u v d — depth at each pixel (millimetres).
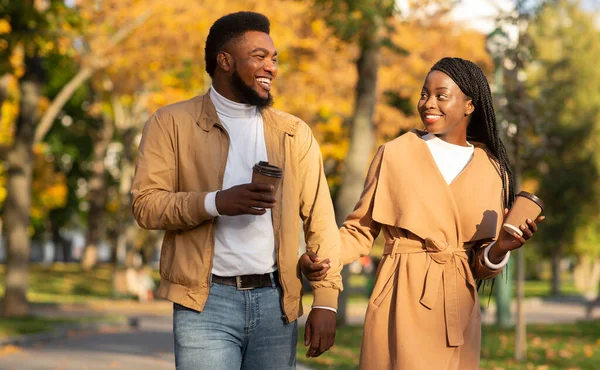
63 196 50750
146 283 40906
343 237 5035
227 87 4816
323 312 4848
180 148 4777
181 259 4699
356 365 13672
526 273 75938
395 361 4762
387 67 31531
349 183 21250
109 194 58688
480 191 4871
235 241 4707
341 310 22328
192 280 4672
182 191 4789
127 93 36312
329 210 4953
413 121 32344
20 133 25781
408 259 4844
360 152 21188
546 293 53281
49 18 20359
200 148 4777
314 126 31828
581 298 46719
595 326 23000
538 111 16891
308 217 4941
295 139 4906
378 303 4859
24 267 25922
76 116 49219
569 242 47062
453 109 4895
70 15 20891
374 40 19719
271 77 4820
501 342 17781
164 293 4738
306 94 31031
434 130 4930
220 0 29031
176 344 4762
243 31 4773
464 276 4809
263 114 4895
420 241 4852
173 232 4750
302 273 4906
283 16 29375
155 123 4820
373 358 4832
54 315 29344
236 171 4793
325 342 4855
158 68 30812
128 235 41406
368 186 5027
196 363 4684
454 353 4777
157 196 4660
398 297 4793
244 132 4832
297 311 4824
